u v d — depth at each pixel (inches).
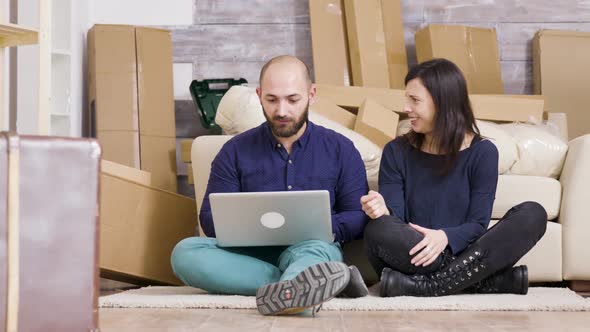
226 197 101.1
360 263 128.2
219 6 176.4
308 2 175.9
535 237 108.0
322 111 146.2
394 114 143.4
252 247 111.8
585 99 170.4
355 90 151.4
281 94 106.8
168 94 165.6
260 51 176.4
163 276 139.9
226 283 106.7
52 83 153.9
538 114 154.0
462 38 168.1
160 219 139.3
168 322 82.0
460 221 113.8
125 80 161.9
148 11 175.8
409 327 78.5
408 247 104.9
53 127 153.5
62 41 155.3
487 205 111.6
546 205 133.2
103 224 129.8
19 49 133.3
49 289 52.1
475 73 167.6
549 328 78.7
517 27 176.4
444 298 102.2
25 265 51.4
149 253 137.2
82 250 53.1
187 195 172.9
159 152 162.7
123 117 160.6
